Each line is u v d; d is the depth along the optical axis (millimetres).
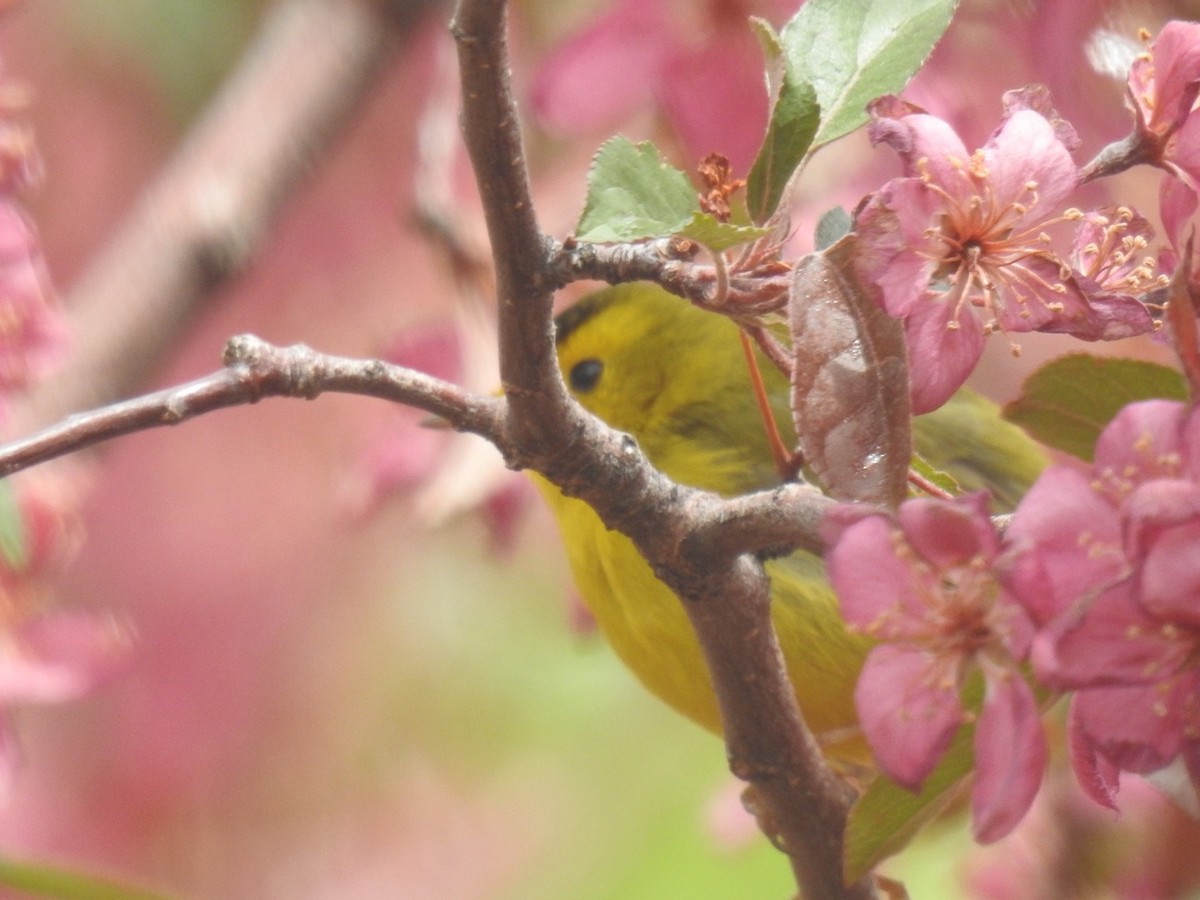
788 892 3445
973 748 2279
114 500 3594
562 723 3730
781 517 2309
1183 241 2287
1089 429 2311
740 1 2475
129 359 2770
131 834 3527
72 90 3338
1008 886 2664
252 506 3627
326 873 3633
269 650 3645
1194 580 2236
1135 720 2250
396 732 3699
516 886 3639
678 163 2479
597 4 2662
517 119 2293
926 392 2277
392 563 3746
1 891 2477
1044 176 2281
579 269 2303
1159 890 2580
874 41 2311
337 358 2318
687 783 3654
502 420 2320
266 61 3012
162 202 2885
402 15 3000
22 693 2428
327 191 3326
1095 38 2410
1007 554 2248
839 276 2277
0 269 2393
